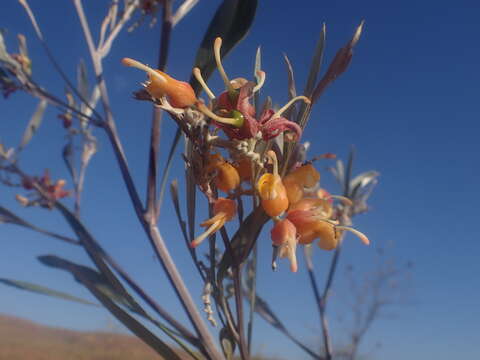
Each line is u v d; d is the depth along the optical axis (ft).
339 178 1.01
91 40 0.73
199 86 0.50
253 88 0.34
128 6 0.78
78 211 0.96
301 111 0.37
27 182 0.98
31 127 1.01
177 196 0.44
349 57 0.35
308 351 0.88
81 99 0.68
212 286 0.43
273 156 0.34
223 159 0.35
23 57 0.88
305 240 0.37
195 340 0.51
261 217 0.39
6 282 0.60
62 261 0.65
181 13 0.59
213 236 0.41
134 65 0.34
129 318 0.46
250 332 0.47
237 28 0.50
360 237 0.35
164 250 0.57
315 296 0.98
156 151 0.59
